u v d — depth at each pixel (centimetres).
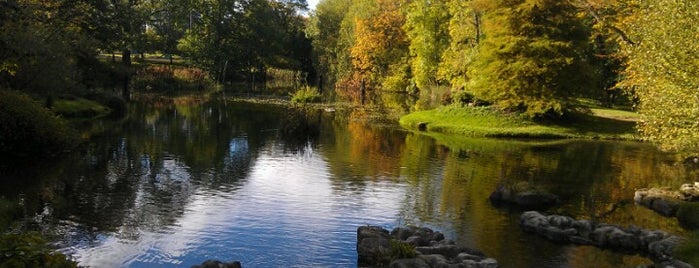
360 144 3650
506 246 1706
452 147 3631
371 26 8238
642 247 1700
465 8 5519
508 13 4394
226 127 4259
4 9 3203
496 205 2194
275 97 7050
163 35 9381
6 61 3238
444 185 2520
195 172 2639
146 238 1691
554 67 4384
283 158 3069
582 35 4497
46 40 3934
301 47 10569
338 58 9250
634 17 3123
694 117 1964
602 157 3388
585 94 4644
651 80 2141
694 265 1477
